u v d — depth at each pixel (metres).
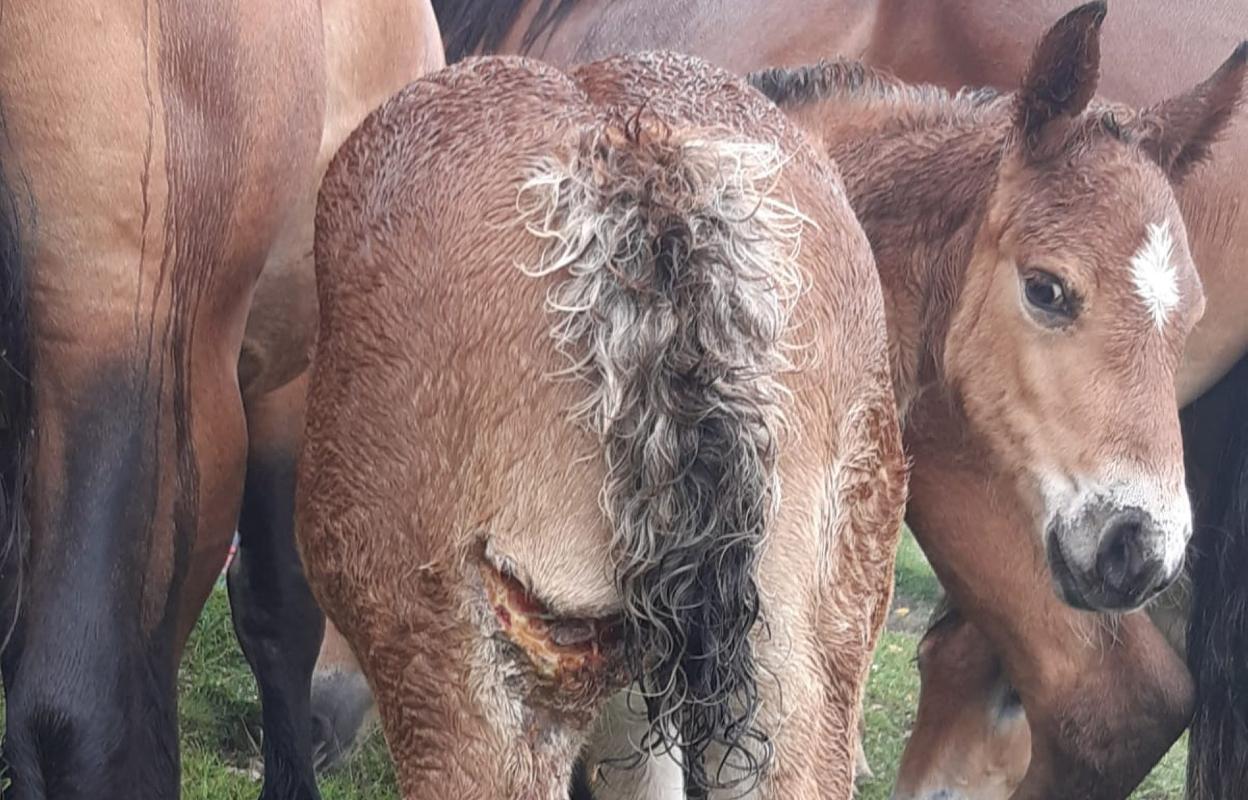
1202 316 4.00
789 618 2.59
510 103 2.68
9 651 2.87
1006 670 4.18
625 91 2.83
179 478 3.00
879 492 2.79
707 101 2.82
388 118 2.81
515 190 2.51
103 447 2.88
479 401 2.48
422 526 2.56
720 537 2.39
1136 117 3.89
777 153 2.62
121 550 2.88
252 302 3.61
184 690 5.26
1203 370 4.26
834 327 2.64
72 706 2.77
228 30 3.04
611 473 2.41
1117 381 3.65
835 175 2.84
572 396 2.43
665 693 2.50
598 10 5.41
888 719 6.07
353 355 2.64
